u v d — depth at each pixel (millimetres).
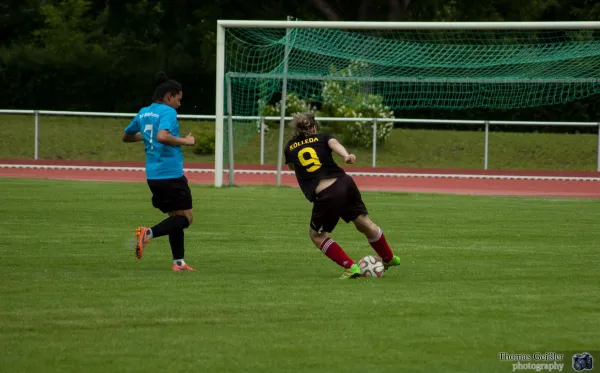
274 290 22781
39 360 15781
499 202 53969
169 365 15523
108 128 109062
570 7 122125
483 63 75438
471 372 15250
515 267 27281
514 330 18234
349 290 22844
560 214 45844
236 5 107750
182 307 20375
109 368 15328
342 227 38750
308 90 105750
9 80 116500
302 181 25594
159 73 27016
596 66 74062
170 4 107000
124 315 19453
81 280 24156
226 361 15812
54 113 90250
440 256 29891
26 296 21641
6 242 32062
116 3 107438
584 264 28000
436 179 84188
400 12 107688
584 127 108812
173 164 26359
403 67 80750
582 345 17031
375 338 17500
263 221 40469
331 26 63250
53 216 41125
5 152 100938
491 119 110938
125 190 57469
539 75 75875
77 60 116125
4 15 133000
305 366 15539
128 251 30281
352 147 101750
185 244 32594
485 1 109062
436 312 19984
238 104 93750
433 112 112500
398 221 41594
